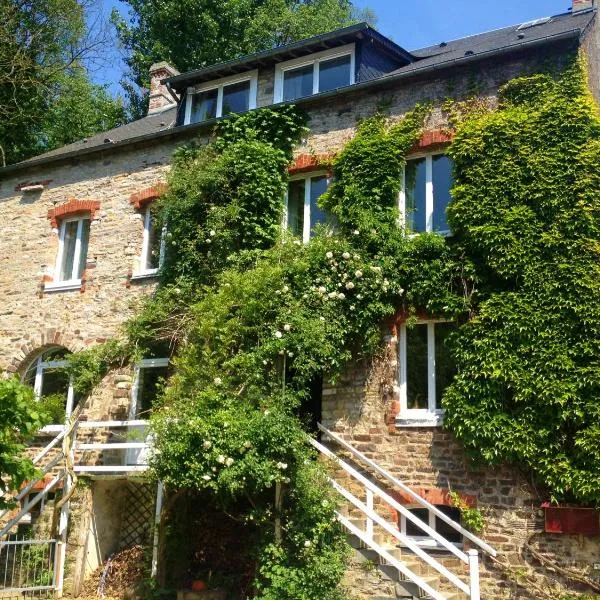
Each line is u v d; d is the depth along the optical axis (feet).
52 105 89.76
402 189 43.16
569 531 33.06
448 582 34.99
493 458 35.01
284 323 38.73
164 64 71.61
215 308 39.34
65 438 42.65
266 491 37.68
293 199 47.67
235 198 46.19
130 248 51.80
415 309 39.93
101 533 44.32
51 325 53.16
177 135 52.37
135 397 48.39
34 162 57.21
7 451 25.34
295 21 101.09
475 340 36.45
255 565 37.29
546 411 34.30
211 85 55.16
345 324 39.99
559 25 47.24
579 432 33.32
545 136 38.29
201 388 37.40
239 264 43.86
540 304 35.73
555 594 33.17
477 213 38.47
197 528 41.32
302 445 36.35
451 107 42.34
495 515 35.29
